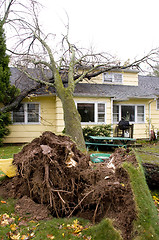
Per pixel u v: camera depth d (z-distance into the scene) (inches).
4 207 110.4
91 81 488.1
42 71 396.2
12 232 91.6
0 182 143.3
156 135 484.1
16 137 417.7
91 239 86.8
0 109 364.8
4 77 363.6
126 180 102.0
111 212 98.4
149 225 82.4
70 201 111.1
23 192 120.3
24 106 421.1
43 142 122.3
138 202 89.0
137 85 555.8
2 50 366.0
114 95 428.5
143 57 363.6
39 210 107.4
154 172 150.8
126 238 81.8
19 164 124.6
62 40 416.2
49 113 431.2
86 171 119.3
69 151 116.8
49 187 104.0
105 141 344.8
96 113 425.4
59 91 337.1
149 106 494.3
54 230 94.2
